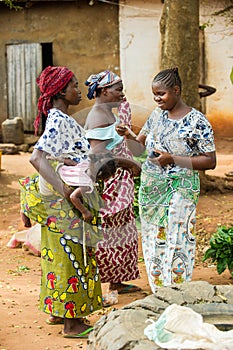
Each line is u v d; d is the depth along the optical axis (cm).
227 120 1748
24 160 1534
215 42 1734
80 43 1772
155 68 1747
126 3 1734
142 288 641
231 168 1362
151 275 541
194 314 337
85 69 1778
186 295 380
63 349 478
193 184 525
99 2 1747
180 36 1105
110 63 1766
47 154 474
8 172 1384
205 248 808
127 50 1750
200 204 1043
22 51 1827
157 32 1734
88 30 1764
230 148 1641
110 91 505
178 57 1110
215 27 1727
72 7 1766
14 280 686
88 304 505
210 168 516
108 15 1752
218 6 1717
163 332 327
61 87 487
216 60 1741
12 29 1827
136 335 331
